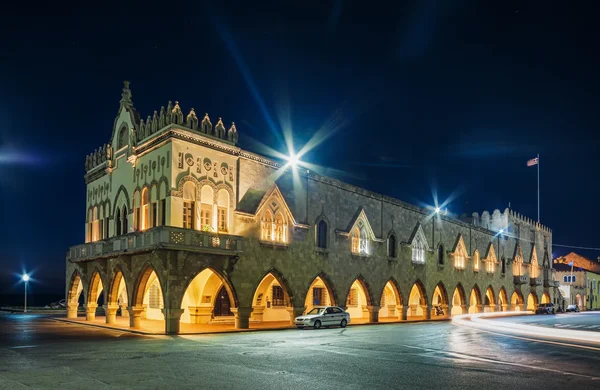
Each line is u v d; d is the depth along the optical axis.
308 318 33.16
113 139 39.03
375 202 46.41
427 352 20.00
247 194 34.78
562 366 16.73
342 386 12.92
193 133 31.73
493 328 33.97
